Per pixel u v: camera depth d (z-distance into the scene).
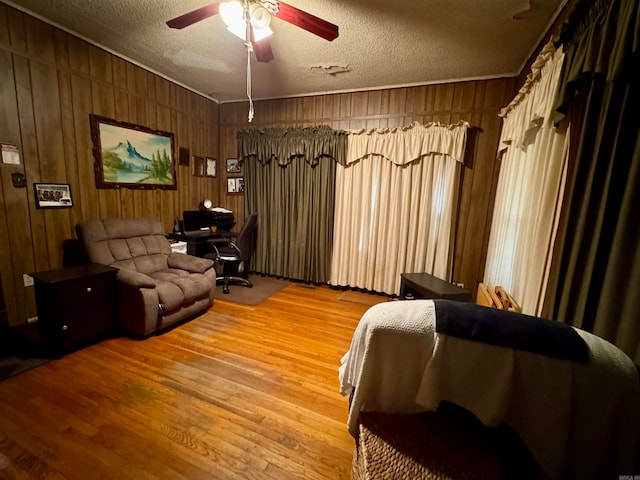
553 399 0.80
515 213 2.33
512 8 1.97
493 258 2.92
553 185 1.63
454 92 3.23
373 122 3.59
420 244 3.49
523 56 2.64
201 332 2.57
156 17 2.29
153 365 2.06
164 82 3.47
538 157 1.84
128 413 1.60
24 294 2.45
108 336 2.42
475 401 0.87
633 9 0.99
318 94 3.81
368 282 3.80
